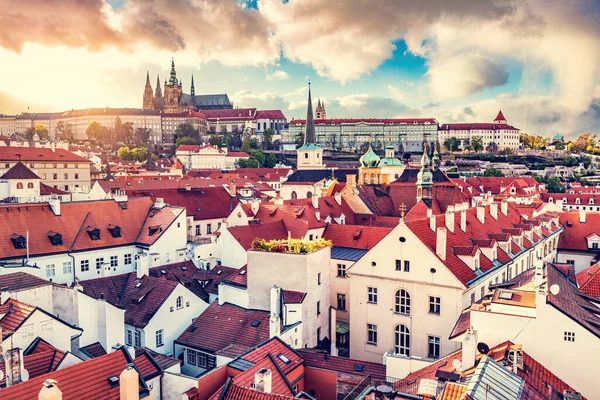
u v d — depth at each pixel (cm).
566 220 10962
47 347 4631
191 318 7012
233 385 3938
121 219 9375
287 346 5300
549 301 4388
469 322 5138
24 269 7112
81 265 8494
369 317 6850
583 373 4284
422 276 6397
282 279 6444
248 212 10288
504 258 7525
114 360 4231
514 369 4012
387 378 4888
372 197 12938
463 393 3450
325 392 5097
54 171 18250
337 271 8012
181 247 9494
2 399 3497
